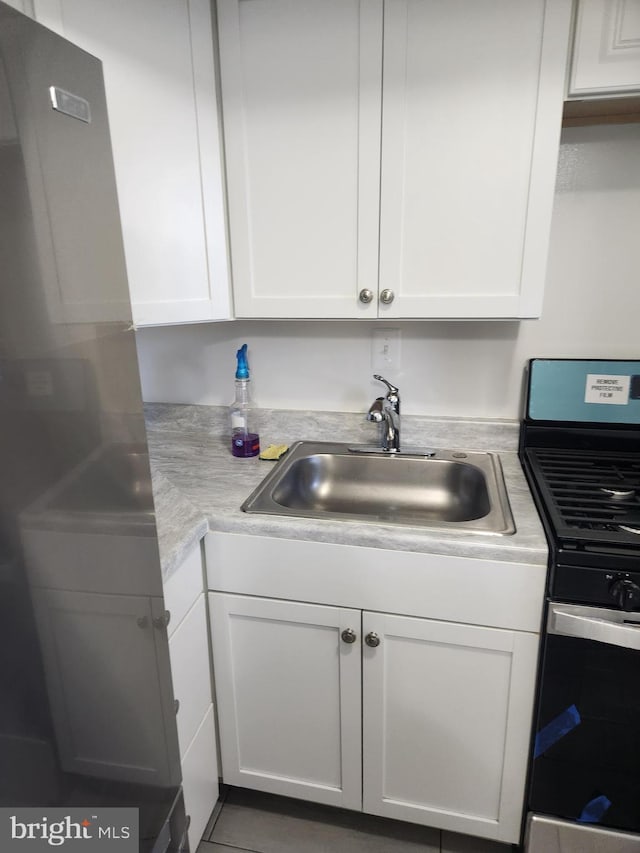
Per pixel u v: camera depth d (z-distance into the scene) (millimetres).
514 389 1618
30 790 586
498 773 1259
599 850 1210
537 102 1187
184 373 1843
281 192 1360
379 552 1181
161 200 1214
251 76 1305
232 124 1341
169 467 1559
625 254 1475
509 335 1582
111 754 743
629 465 1455
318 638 1282
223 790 1560
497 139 1224
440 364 1646
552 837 1233
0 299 515
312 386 1754
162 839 889
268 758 1409
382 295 1355
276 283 1423
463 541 1129
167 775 914
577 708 1140
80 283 645
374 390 1713
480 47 1182
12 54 528
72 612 648
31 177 558
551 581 1092
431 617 1192
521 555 1103
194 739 1271
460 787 1296
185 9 1205
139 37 1109
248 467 1552
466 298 1323
